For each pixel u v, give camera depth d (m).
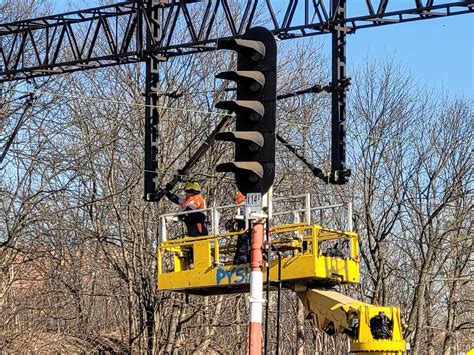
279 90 40.62
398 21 18.73
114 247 36.66
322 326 16.03
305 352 48.19
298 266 16.64
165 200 34.62
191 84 36.22
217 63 36.75
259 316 10.82
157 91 21.14
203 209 19.02
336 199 42.81
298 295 16.77
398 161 41.97
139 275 33.88
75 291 33.00
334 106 19.14
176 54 21.06
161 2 21.12
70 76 35.25
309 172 41.00
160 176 32.47
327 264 16.75
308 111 41.50
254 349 10.76
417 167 41.91
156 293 33.06
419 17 18.44
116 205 34.53
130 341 33.09
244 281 17.38
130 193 33.56
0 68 24.08
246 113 10.64
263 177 10.53
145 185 20.67
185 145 35.84
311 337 48.94
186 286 18.25
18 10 38.62
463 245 41.12
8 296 31.69
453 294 43.34
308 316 16.53
